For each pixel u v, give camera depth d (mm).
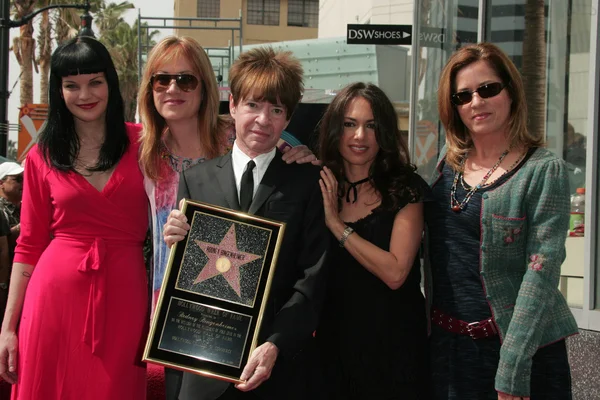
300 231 2715
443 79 2881
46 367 2912
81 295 2947
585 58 4844
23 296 3061
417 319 2967
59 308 2934
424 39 6121
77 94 3016
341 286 2936
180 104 3082
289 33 38312
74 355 2924
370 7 14031
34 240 3074
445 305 2785
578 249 4711
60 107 3074
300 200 2717
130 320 3004
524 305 2551
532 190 2611
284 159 2818
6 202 5781
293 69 2736
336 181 2889
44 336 2916
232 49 12898
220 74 12805
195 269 2600
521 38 5320
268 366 2488
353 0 15656
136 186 3100
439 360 2795
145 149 3096
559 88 5051
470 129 2807
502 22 5453
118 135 3123
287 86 2680
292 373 2652
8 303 3047
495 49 2779
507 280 2682
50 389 2922
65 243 3006
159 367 3617
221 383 2570
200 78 3152
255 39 37969
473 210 2715
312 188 2762
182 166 3189
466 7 5801
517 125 2740
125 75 32375
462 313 2723
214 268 2604
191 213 2629
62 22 24750
